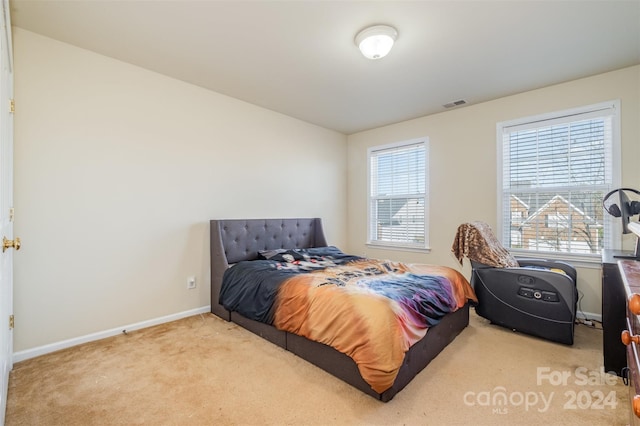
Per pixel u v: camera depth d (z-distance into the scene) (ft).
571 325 7.79
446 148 12.90
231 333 8.80
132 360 7.16
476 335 8.61
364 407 5.48
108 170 8.55
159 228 9.59
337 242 16.17
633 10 6.48
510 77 9.73
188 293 10.27
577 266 9.95
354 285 7.26
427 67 9.05
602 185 9.59
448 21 6.90
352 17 6.78
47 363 6.98
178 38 7.63
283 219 13.10
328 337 6.32
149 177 9.37
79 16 6.74
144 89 9.25
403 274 8.63
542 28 7.16
